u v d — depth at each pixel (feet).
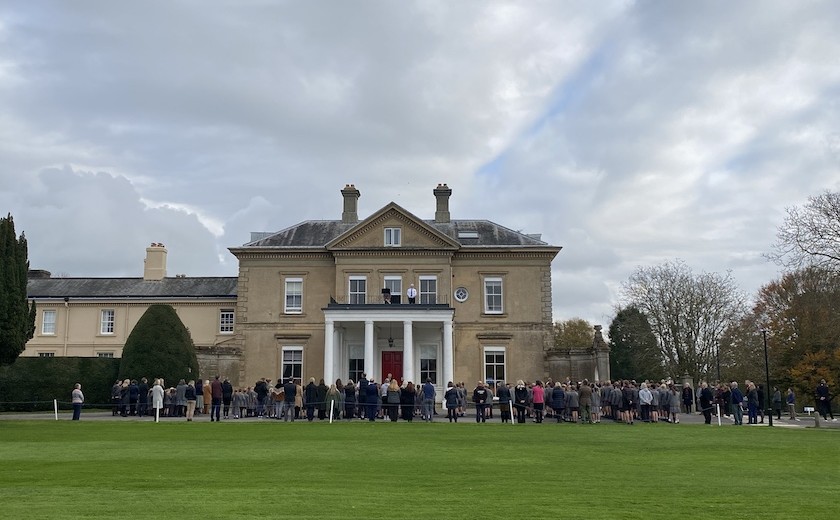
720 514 35.53
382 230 163.02
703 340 216.33
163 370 136.36
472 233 170.71
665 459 59.98
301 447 66.39
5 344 111.14
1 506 36.04
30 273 199.31
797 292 206.39
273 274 164.76
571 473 50.19
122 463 53.93
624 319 251.60
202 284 187.93
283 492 40.57
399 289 161.27
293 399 108.27
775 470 53.67
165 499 38.19
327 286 164.14
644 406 111.04
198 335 178.50
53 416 121.39
